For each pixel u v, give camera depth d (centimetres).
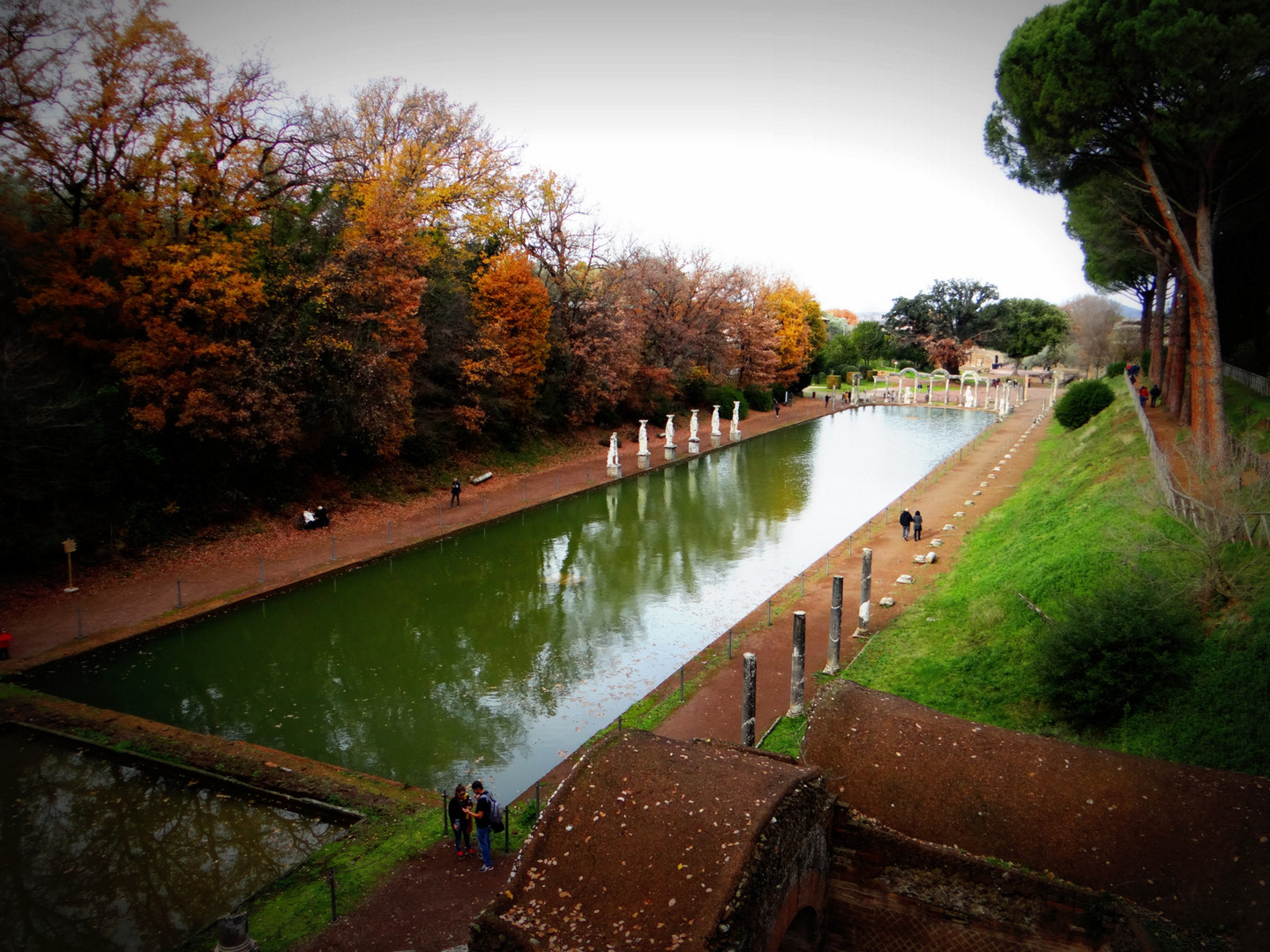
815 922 839
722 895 655
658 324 6025
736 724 1639
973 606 1994
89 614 2173
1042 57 2259
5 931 1105
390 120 4075
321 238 3300
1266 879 726
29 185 2500
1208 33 1928
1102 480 2655
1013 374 10931
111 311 2636
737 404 6072
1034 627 1730
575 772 801
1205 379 2291
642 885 685
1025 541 2411
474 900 1102
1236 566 1560
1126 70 2102
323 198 3438
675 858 698
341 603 2511
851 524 3581
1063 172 2589
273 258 3002
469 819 1202
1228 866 744
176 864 1247
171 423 2689
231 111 2794
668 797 759
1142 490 2064
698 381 6756
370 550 2845
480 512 3481
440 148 4244
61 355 2547
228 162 2877
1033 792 839
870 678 1789
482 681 1998
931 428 6981
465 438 4244
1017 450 5006
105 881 1211
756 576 2827
